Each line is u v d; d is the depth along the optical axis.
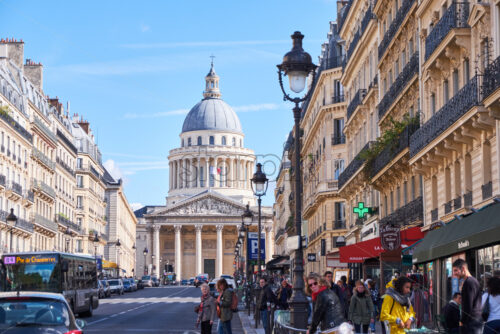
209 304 25.53
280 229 138.38
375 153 46.72
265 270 91.38
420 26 37.84
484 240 17.12
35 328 14.56
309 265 87.88
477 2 28.41
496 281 14.79
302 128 94.81
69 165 117.38
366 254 34.22
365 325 25.11
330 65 71.94
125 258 185.00
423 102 37.53
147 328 37.88
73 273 46.25
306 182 90.31
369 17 52.44
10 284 43.53
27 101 90.69
